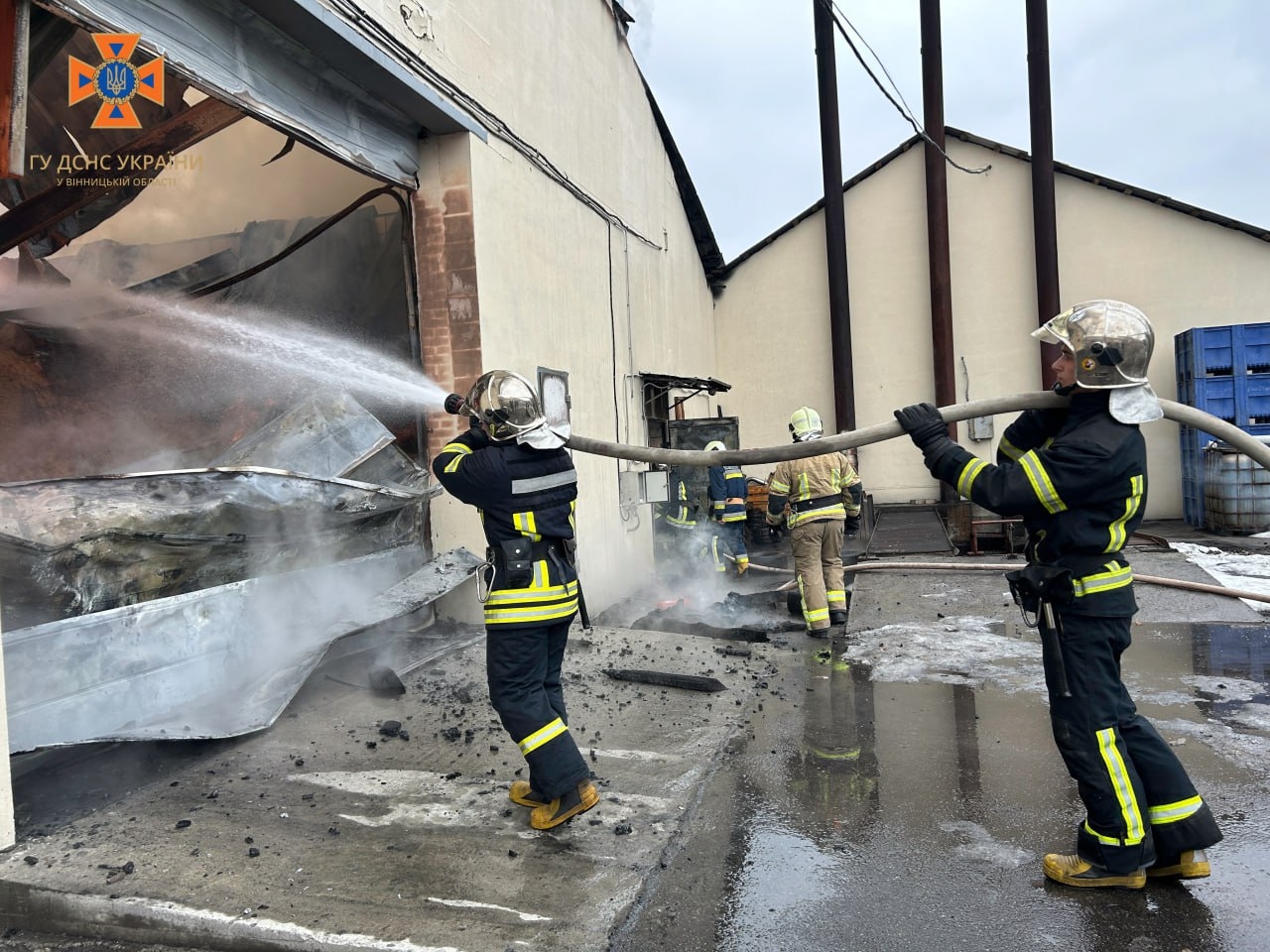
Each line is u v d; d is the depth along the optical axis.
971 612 6.73
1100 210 13.96
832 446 3.01
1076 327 2.54
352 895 2.43
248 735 3.76
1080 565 2.51
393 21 4.81
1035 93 13.58
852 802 3.24
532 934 2.23
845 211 15.26
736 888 2.62
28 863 2.63
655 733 3.88
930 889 2.60
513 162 6.39
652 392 10.51
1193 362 12.46
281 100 4.28
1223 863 2.74
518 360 6.32
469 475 2.90
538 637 2.90
